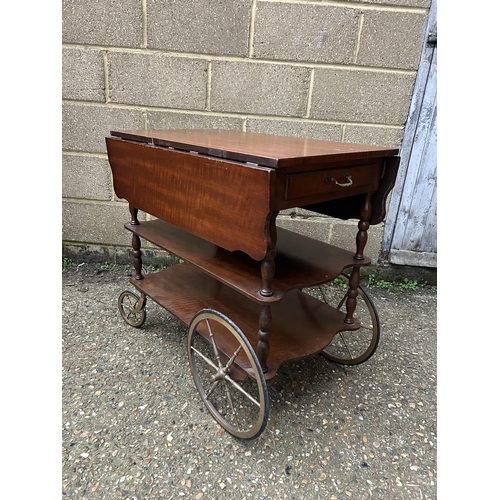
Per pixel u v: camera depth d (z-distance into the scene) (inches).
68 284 94.0
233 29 80.8
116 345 72.1
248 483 46.9
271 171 39.2
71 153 92.7
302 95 85.3
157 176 57.2
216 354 52.7
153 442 52.0
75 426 54.0
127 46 83.3
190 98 87.1
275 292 47.8
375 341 62.6
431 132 86.1
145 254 102.3
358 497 45.8
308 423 55.8
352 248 96.8
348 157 45.6
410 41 79.7
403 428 55.7
